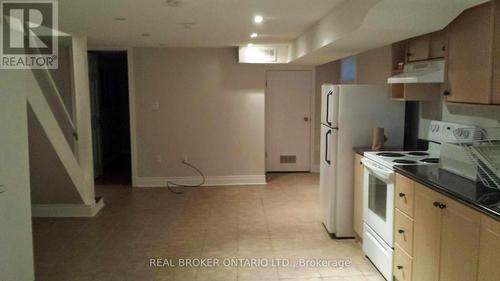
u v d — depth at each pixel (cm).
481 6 250
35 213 479
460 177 252
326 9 318
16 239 277
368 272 329
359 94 389
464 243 206
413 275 265
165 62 612
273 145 701
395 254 295
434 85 346
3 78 261
